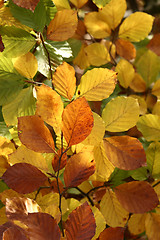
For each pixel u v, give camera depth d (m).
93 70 0.77
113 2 0.92
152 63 1.08
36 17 0.80
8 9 0.79
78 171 0.73
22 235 0.65
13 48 0.78
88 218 0.68
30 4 0.75
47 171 0.75
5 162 0.78
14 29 0.79
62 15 0.79
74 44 0.94
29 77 0.80
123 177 0.88
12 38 0.79
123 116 0.80
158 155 0.87
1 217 0.76
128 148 0.78
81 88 0.77
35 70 0.80
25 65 0.79
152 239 0.86
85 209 0.69
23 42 0.79
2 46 0.76
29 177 0.73
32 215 0.67
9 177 0.73
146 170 0.88
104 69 0.77
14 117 0.79
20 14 0.79
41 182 0.73
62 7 0.89
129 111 0.80
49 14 0.84
